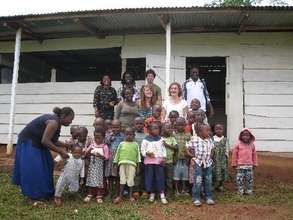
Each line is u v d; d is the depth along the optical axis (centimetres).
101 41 1149
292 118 1053
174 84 811
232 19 989
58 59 1323
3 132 1166
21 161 648
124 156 678
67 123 666
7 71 1255
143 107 794
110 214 590
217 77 1465
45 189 652
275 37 1086
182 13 941
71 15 967
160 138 694
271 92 1067
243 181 725
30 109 1153
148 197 685
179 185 719
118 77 1437
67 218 570
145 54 1118
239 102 1070
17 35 1059
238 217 586
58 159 715
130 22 1026
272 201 674
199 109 789
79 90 1130
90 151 681
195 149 668
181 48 1105
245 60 1083
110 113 937
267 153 1047
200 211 614
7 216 582
